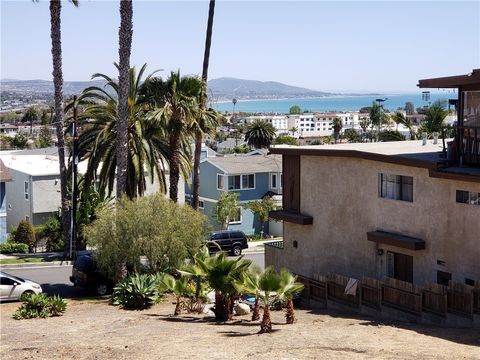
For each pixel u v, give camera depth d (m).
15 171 55.72
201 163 59.81
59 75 39.97
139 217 27.39
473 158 20.94
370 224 24.44
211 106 37.16
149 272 28.16
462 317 19.11
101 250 27.64
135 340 17.33
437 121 43.31
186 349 15.65
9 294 27.70
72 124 39.84
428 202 22.00
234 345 15.97
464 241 20.80
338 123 140.75
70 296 29.06
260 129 111.56
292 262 28.55
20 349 16.47
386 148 25.80
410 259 23.00
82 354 15.48
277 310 23.73
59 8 39.50
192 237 28.36
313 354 14.55
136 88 34.97
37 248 46.34
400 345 15.67
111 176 35.28
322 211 26.70
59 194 54.41
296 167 27.98
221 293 21.36
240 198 57.16
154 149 35.69
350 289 22.95
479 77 19.55
